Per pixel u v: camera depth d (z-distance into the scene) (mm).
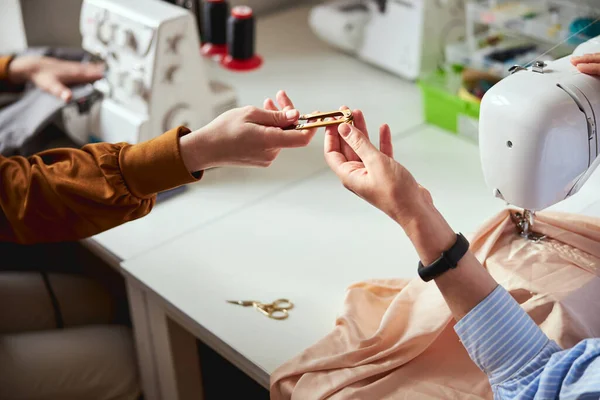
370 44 2248
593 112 1328
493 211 1770
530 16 1946
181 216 1795
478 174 1884
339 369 1368
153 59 1794
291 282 1611
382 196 1235
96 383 1748
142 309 1711
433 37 2141
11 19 2102
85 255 2201
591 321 1373
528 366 1229
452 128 2021
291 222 1764
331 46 2398
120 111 1879
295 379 1383
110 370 1764
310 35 2469
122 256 1687
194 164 1436
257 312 1547
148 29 1774
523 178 1354
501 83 1359
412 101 2152
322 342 1417
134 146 1457
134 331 1772
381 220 1764
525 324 1242
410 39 2141
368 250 1682
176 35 1806
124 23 1813
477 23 2080
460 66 2041
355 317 1469
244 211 1802
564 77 1343
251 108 1402
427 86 2002
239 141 1389
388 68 2236
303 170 1928
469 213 1765
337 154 1333
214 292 1594
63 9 2238
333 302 1562
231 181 1900
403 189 1221
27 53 2006
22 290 1882
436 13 2115
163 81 1832
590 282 1396
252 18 2174
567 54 1474
